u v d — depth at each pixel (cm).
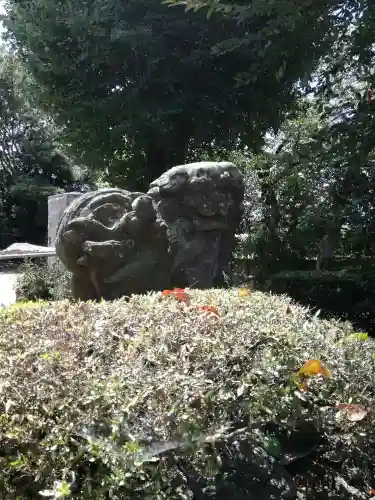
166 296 270
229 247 402
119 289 350
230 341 198
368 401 191
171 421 149
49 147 2150
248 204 860
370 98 417
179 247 367
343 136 431
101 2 802
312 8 379
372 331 515
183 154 920
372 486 188
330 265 605
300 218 576
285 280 584
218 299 270
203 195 377
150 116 817
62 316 231
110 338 201
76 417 141
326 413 186
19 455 132
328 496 185
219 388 166
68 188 2159
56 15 840
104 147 910
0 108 2125
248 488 166
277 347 205
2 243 2095
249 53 744
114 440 134
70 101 902
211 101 836
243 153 973
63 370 164
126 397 148
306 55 541
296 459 185
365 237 468
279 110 865
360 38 419
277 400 176
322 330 238
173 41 818
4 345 192
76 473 131
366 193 454
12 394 148
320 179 557
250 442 172
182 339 197
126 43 806
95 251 341
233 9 411
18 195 2033
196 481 158
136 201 356
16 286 760
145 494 134
